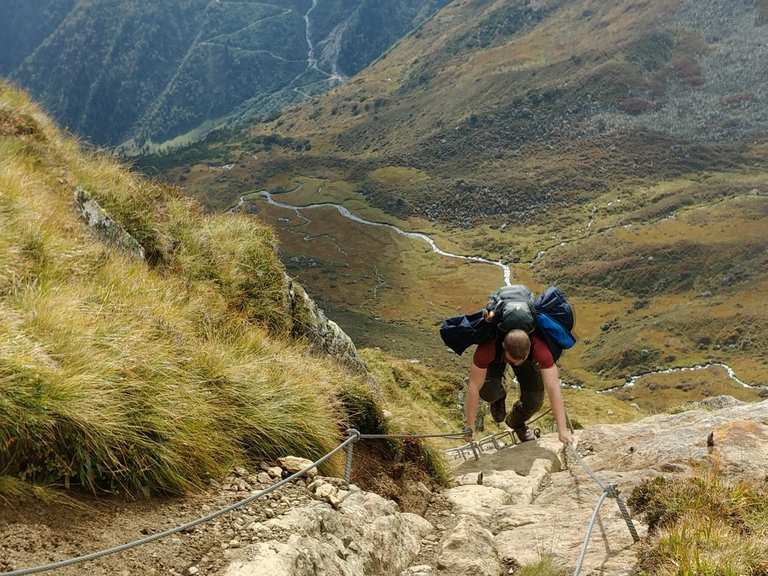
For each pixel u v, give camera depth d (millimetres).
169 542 4863
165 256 11609
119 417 5602
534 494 8430
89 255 8758
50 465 5066
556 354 7758
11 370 5168
